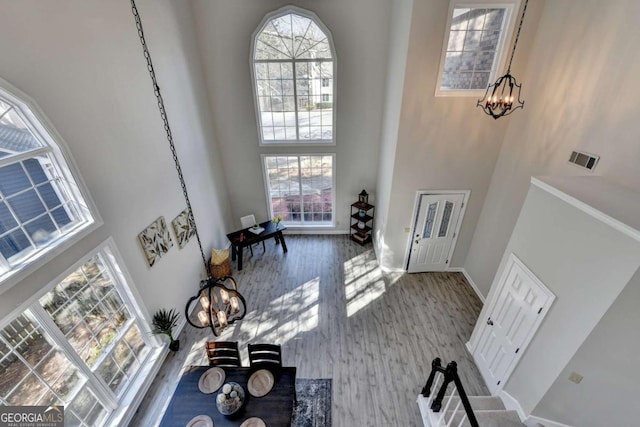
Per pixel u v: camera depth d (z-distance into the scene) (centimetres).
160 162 426
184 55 498
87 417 309
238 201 721
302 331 475
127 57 358
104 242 317
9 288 226
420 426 346
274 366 333
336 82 581
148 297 395
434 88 442
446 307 523
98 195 311
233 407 283
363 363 421
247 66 569
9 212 240
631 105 272
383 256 607
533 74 408
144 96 389
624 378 256
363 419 353
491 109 383
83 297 305
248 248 705
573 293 258
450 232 569
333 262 652
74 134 283
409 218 559
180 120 486
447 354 435
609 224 221
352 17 528
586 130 323
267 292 563
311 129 643
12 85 226
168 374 407
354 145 646
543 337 293
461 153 491
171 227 454
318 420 352
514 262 336
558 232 273
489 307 387
